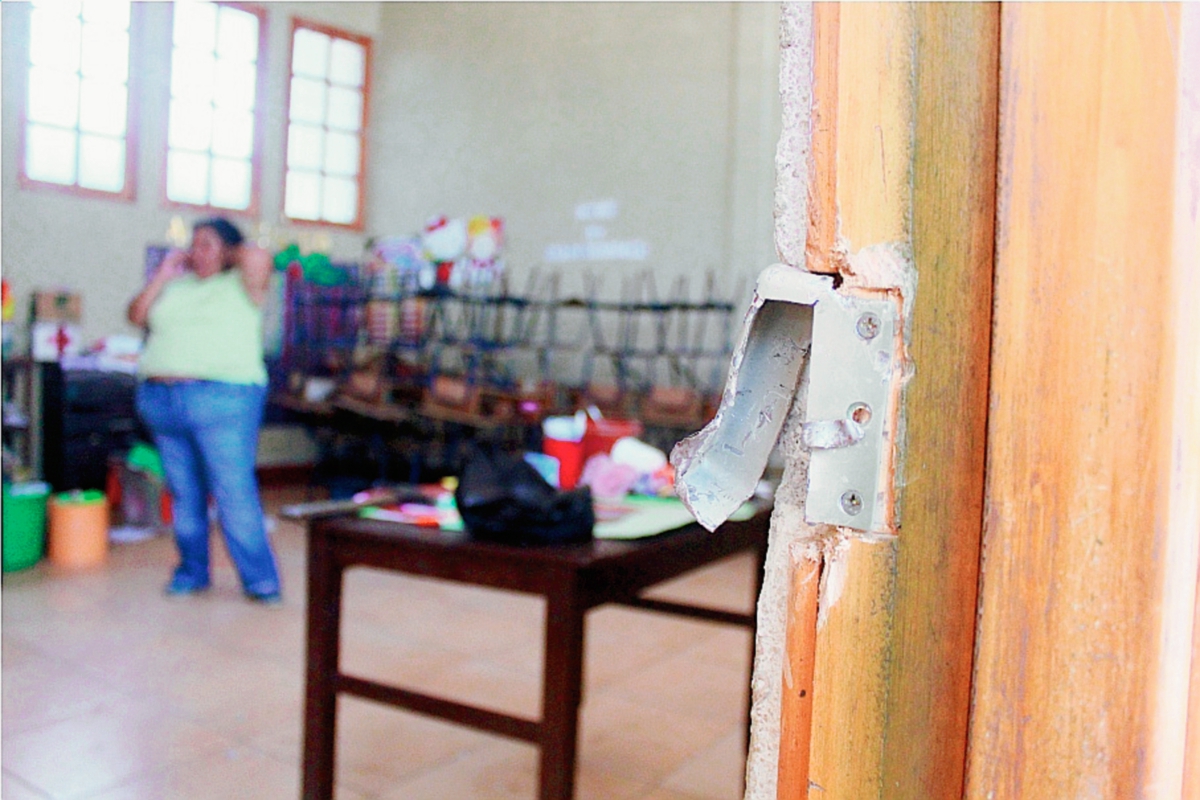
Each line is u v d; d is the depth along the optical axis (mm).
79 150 2945
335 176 4066
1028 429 440
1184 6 435
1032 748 449
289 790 2115
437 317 7102
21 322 4922
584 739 2447
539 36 3510
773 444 528
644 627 3512
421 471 6281
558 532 1440
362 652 3129
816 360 473
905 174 449
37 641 3098
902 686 461
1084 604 440
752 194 5832
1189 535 449
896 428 455
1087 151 429
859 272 461
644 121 6043
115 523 5047
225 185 3482
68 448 5125
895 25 452
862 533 463
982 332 451
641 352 6180
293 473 6730
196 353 3484
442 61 3088
